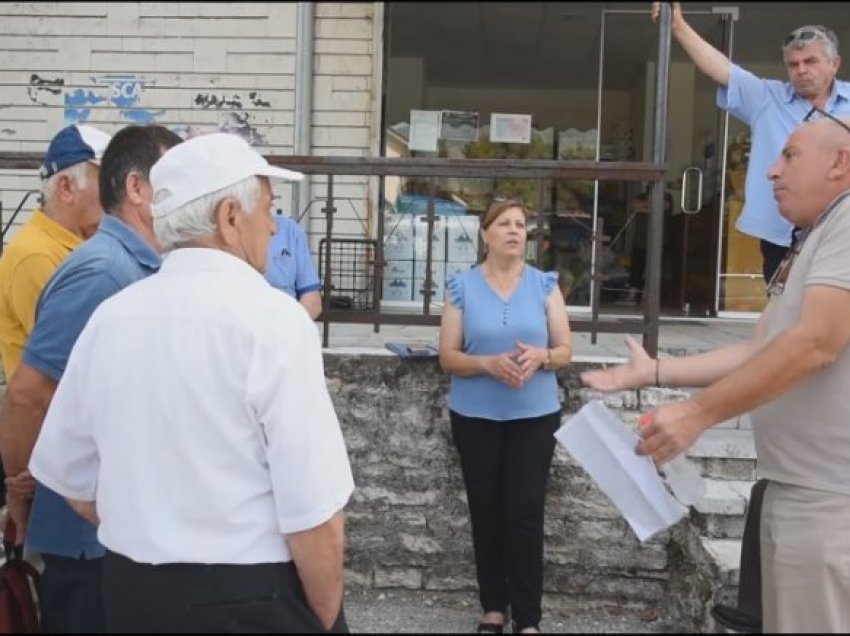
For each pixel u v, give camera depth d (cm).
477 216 629
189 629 165
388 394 383
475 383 329
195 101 622
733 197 716
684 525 356
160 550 166
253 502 171
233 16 616
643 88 757
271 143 624
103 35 614
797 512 231
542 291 335
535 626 323
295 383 169
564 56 785
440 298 613
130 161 218
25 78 607
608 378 225
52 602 213
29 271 237
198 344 169
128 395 170
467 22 779
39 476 191
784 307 227
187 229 178
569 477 375
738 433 373
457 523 382
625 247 721
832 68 375
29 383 207
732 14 726
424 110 763
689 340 480
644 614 369
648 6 748
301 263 376
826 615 227
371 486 385
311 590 175
